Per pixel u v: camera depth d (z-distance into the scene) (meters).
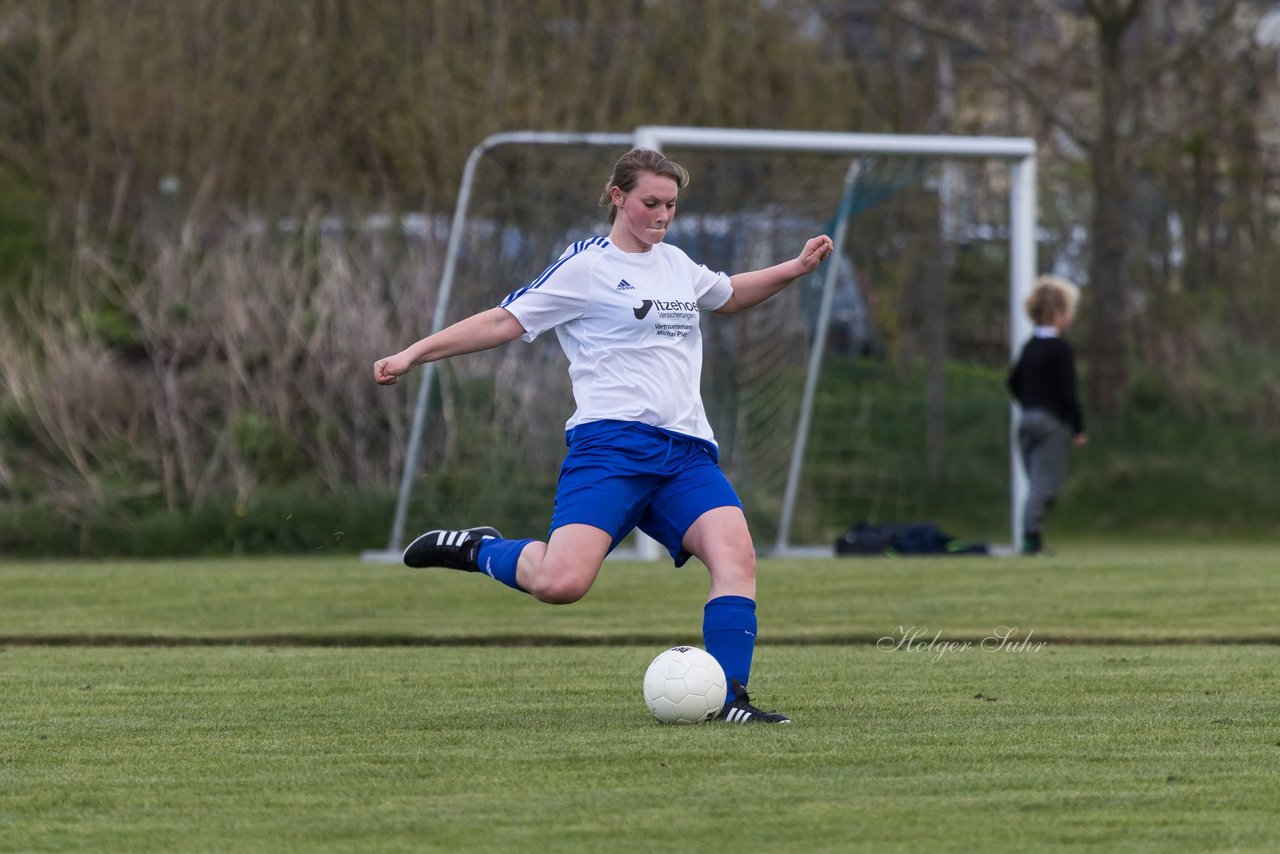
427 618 30.03
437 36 63.16
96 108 61.72
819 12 70.56
